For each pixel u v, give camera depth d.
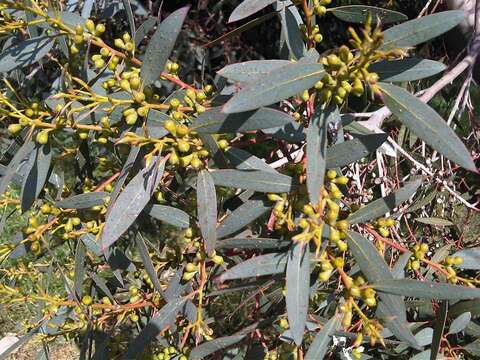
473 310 0.49
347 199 0.61
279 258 0.40
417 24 0.38
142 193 0.40
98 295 0.63
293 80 0.35
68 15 0.45
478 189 0.77
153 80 0.40
